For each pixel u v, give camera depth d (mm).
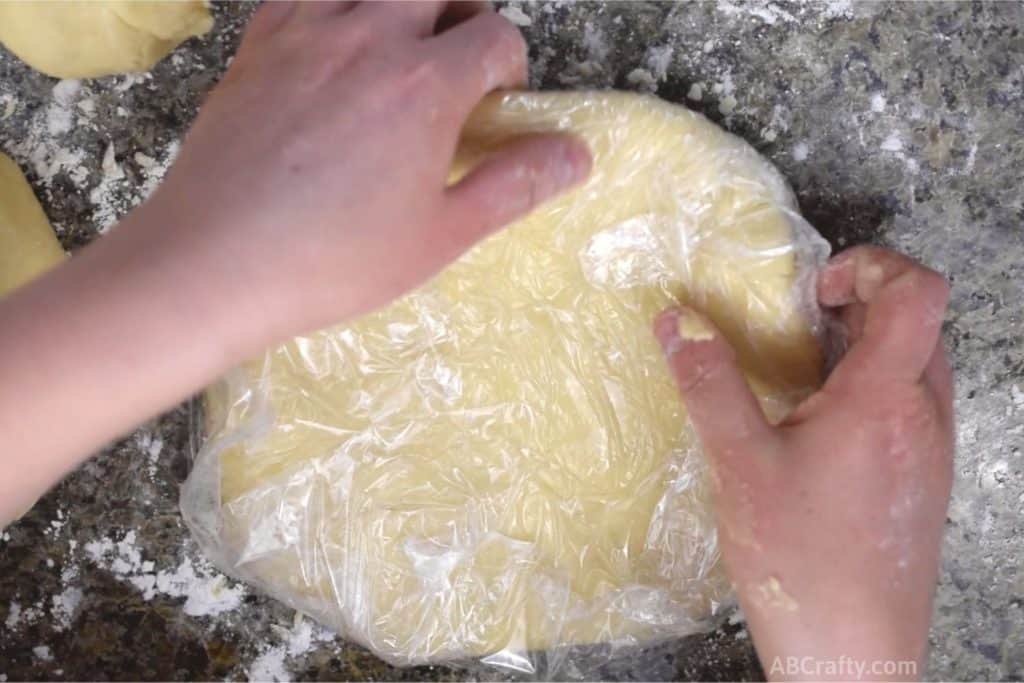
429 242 580
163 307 542
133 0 798
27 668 896
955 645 896
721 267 715
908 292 641
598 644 829
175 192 567
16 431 549
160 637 899
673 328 676
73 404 546
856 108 859
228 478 812
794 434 644
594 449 789
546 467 796
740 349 729
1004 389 876
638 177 711
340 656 896
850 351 655
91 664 898
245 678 897
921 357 635
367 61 582
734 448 647
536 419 791
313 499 808
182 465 896
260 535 812
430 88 578
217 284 545
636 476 790
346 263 562
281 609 893
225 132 577
